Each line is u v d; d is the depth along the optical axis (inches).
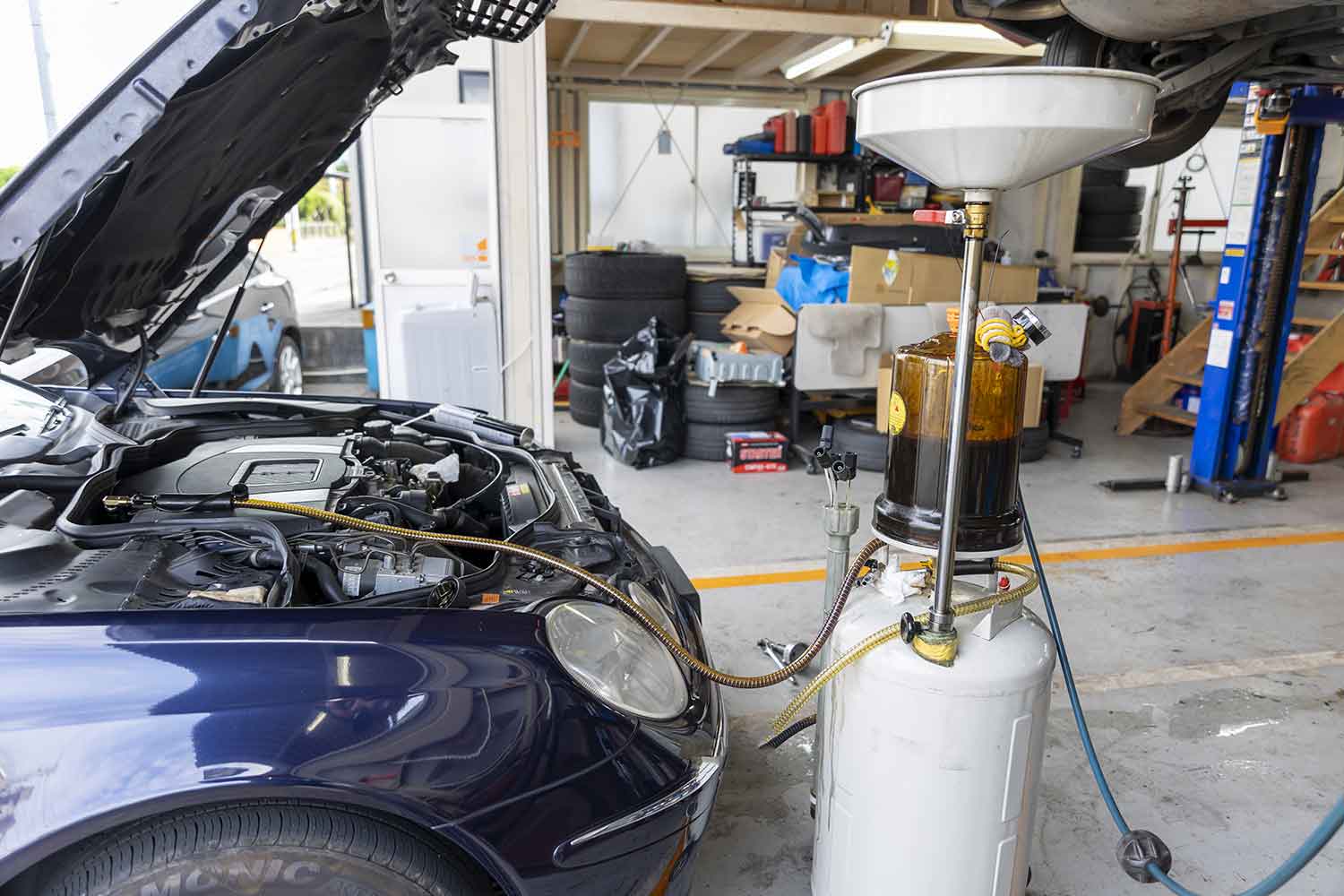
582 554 68.5
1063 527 173.9
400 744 48.2
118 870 46.8
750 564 151.5
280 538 57.2
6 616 48.4
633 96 317.4
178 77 49.1
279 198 83.8
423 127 184.7
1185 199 281.6
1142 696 109.4
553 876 52.0
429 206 189.2
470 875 53.3
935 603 57.8
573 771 52.4
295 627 50.2
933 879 61.7
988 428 58.9
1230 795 90.3
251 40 50.7
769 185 337.1
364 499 69.6
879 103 53.9
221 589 55.8
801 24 207.3
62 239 55.3
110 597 51.8
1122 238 343.3
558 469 89.4
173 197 65.2
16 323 61.2
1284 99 167.3
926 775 59.4
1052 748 98.6
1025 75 48.3
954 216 54.6
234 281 221.6
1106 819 86.5
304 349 318.3
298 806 48.3
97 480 64.0
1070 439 231.6
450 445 93.7
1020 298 217.8
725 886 77.2
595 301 243.9
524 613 56.6
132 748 45.3
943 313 210.8
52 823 44.4
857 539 162.9
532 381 200.5
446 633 52.5
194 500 62.1
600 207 329.4
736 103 326.6
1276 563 155.0
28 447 70.8
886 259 207.2
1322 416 225.3
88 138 49.3
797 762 95.2
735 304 254.4
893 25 213.2
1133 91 50.4
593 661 57.1
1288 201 180.7
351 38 64.9
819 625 128.1
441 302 193.0
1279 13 112.6
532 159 189.3
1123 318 347.3
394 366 193.6
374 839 48.7
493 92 184.7
